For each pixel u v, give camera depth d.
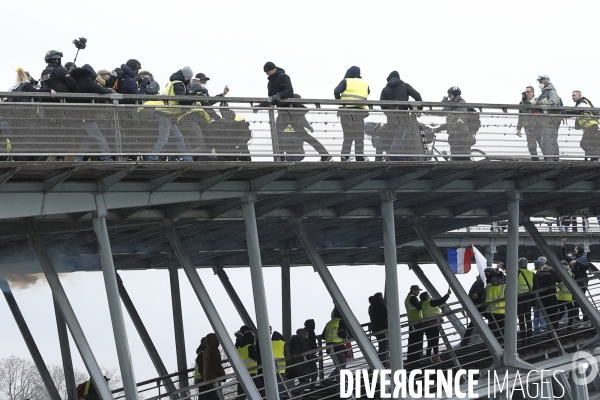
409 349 45.44
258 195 37.44
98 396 39.75
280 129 34.25
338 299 39.47
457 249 62.22
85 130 30.36
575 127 41.16
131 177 32.28
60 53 31.78
